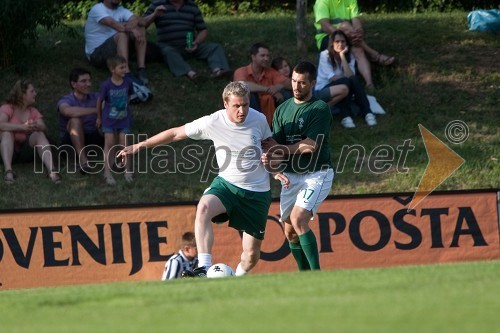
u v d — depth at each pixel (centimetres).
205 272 2702
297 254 3131
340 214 3662
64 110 3903
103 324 1495
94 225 3584
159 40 4684
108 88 3862
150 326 1446
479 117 4328
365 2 5984
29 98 3872
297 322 1410
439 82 4578
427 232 3688
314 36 5009
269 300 1652
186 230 3609
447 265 2134
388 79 4591
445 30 5131
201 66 4684
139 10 5819
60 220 3572
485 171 4003
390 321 1373
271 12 6044
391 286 1747
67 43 4862
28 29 4384
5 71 4509
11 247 3544
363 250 3656
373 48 4888
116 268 3578
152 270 3588
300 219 2900
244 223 2870
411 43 4950
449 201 3709
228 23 5306
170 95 4444
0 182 3806
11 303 1845
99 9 4528
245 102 2741
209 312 1555
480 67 4719
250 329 1371
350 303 1559
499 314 1395
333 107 4244
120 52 4478
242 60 4791
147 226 3597
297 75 2883
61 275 3556
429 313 1427
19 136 3894
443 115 4334
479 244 3700
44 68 4566
